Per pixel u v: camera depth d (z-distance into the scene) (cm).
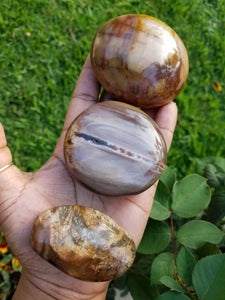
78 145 16
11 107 33
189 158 33
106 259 15
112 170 16
